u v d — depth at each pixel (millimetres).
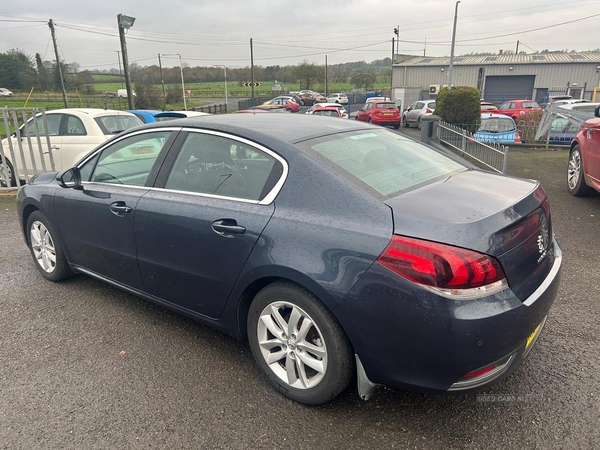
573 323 3449
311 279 2359
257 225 2602
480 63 40625
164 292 3289
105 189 3576
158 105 42188
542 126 13898
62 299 4070
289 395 2689
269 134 2832
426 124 11125
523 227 2355
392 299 2164
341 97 51375
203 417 2582
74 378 2949
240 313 2877
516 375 2859
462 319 2051
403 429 2457
